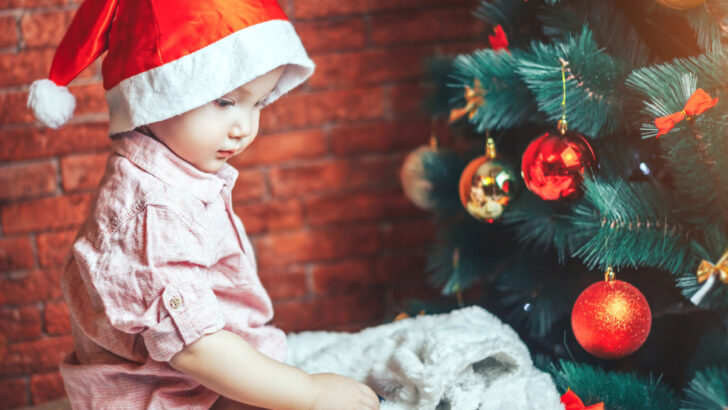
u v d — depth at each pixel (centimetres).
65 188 152
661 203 93
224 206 94
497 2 119
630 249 90
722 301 88
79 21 85
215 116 82
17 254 153
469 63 108
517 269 124
